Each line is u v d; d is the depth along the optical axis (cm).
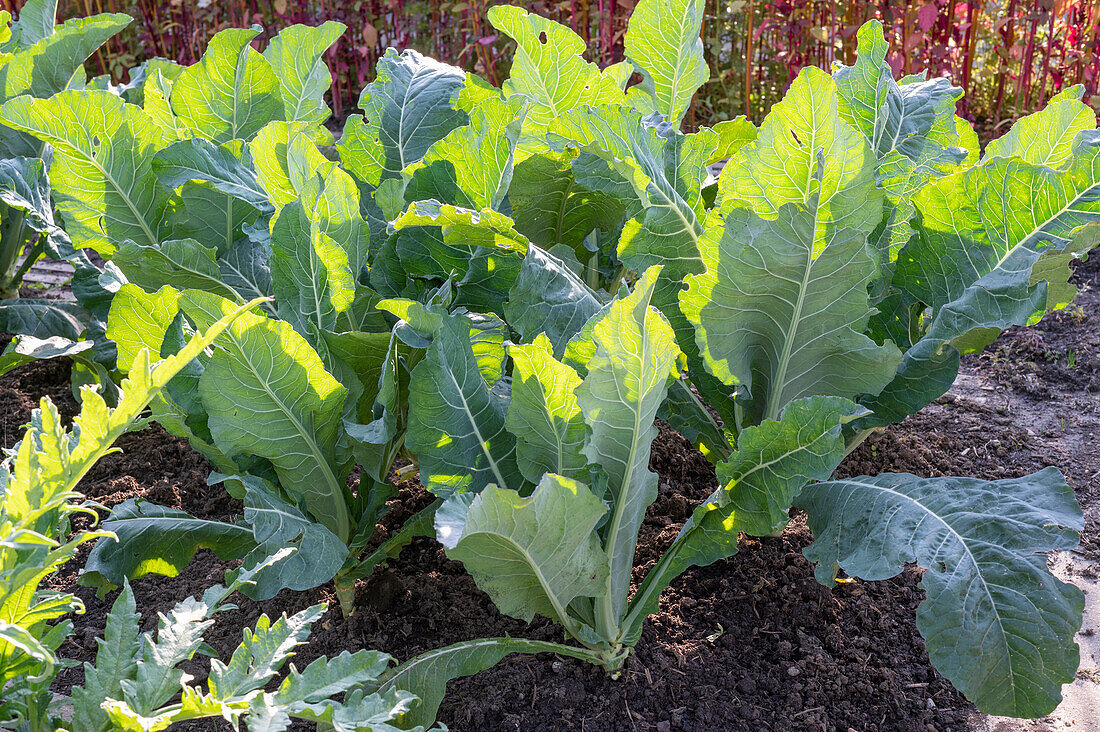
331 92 858
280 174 303
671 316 295
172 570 261
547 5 771
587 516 221
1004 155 306
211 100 348
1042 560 230
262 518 238
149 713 189
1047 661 223
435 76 359
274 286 275
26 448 181
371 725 190
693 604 302
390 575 308
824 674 278
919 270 298
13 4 840
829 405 231
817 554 260
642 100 357
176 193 333
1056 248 262
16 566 177
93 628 305
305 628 207
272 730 179
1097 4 679
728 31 763
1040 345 464
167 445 400
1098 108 612
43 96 405
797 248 250
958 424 409
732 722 262
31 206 358
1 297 440
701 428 306
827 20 729
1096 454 383
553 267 272
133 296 248
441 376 242
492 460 253
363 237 299
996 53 704
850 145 238
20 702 192
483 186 311
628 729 259
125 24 406
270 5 870
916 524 247
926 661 285
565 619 253
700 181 302
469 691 273
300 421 255
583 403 219
